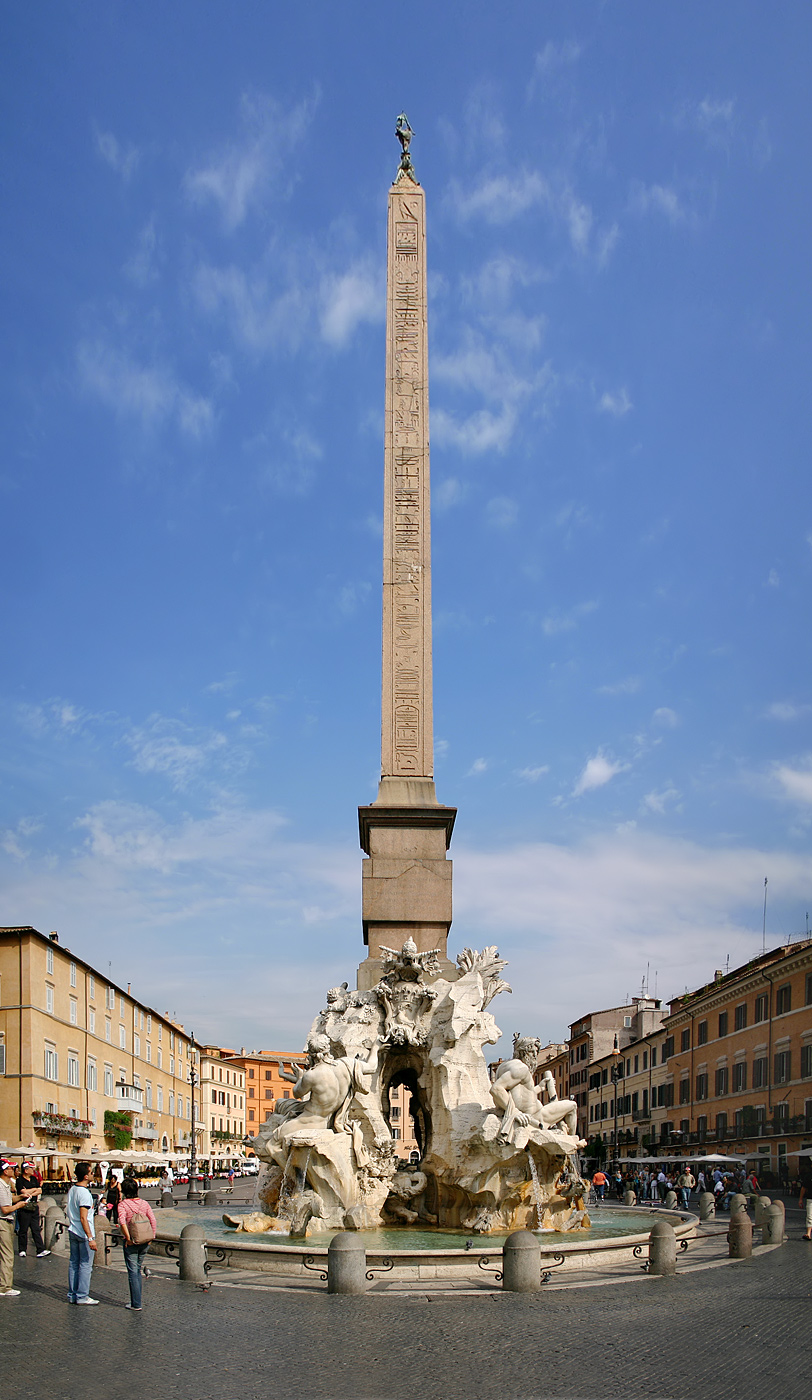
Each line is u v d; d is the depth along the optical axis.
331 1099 17.98
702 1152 57.00
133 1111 67.62
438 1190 18.17
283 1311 12.31
